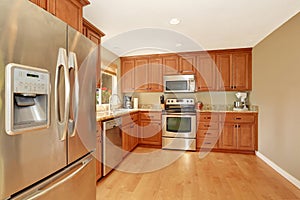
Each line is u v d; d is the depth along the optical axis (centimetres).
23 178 91
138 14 236
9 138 84
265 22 264
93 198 164
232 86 409
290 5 216
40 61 101
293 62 247
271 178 260
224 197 211
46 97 105
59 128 114
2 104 81
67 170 123
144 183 246
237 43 366
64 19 158
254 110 379
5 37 82
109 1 204
